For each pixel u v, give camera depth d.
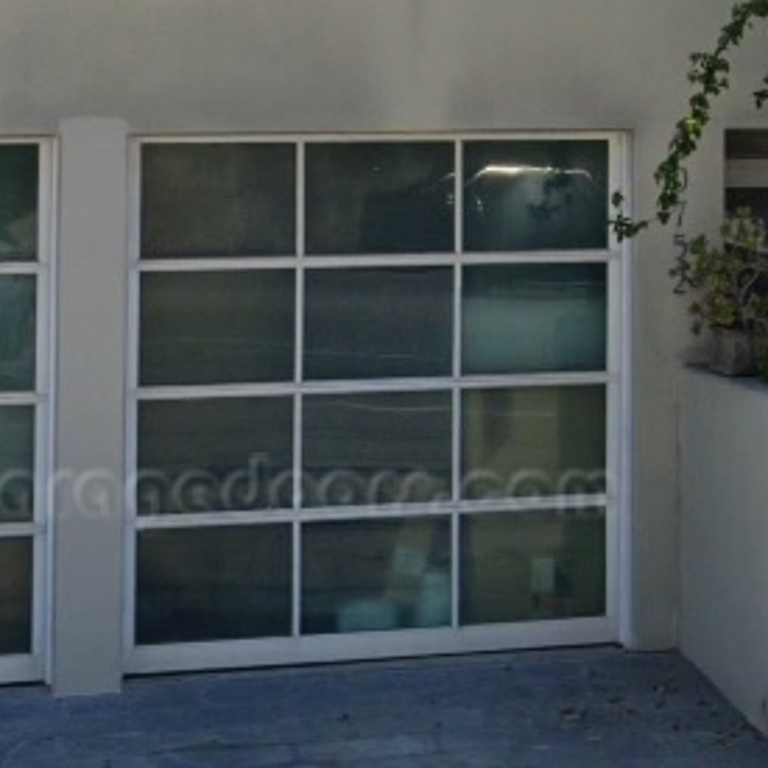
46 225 6.80
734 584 6.68
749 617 6.51
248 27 6.79
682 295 7.24
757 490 6.43
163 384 7.01
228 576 7.14
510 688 6.95
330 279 7.14
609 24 7.10
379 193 7.15
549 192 7.30
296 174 7.07
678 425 7.28
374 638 7.27
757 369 6.85
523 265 7.31
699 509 7.07
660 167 6.62
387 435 7.25
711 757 6.18
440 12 6.95
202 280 7.02
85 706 6.72
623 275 7.33
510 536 7.39
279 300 7.10
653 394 7.26
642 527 7.30
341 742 6.33
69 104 6.64
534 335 7.35
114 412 6.78
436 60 6.96
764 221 7.70
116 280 6.74
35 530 6.89
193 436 7.06
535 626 7.41
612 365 7.39
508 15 7.01
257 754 6.21
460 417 7.30
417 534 7.31
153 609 7.07
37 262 6.81
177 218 6.97
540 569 7.43
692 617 7.18
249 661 7.16
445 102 6.98
